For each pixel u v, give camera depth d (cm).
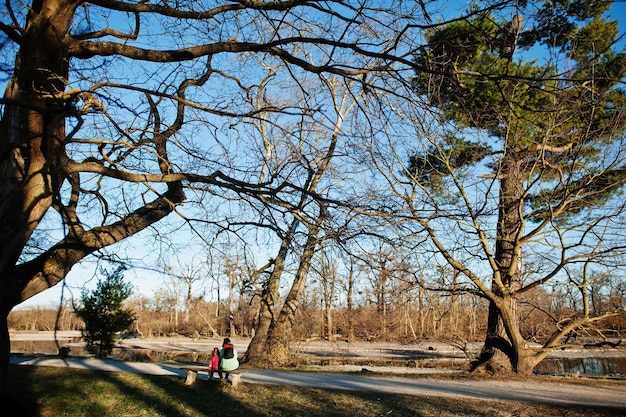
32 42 652
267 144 958
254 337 2047
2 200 500
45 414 906
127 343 3550
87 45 686
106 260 471
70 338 3300
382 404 1117
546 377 1683
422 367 2119
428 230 888
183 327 4822
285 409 1041
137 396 1047
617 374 2172
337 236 709
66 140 508
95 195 855
